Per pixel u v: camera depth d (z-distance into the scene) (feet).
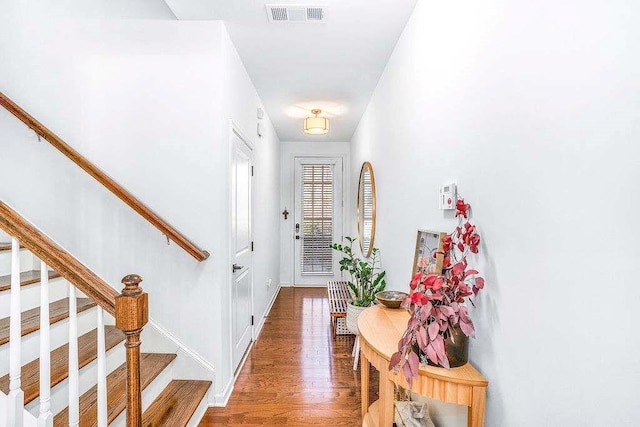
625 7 2.04
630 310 2.03
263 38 7.64
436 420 5.13
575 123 2.45
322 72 9.46
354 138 16.28
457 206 4.07
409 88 6.80
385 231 9.09
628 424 2.05
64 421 4.46
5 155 6.95
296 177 18.48
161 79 6.98
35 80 6.97
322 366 8.61
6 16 6.93
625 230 2.06
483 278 3.79
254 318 10.53
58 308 5.87
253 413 6.59
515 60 3.19
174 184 6.98
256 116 10.92
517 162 3.16
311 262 18.49
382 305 6.11
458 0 4.47
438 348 3.34
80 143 6.97
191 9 6.58
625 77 2.04
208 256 6.81
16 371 3.50
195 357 6.87
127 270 6.99
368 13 6.63
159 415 5.66
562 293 2.59
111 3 7.16
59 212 6.97
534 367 2.92
